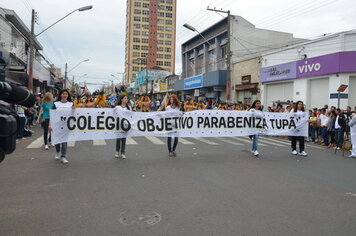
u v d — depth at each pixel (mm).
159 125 8578
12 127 3152
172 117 8734
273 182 6031
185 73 45531
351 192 5484
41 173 6348
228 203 4707
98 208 4391
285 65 21516
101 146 10047
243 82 27219
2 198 4789
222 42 34344
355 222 4066
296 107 9773
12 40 26594
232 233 3625
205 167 7246
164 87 50438
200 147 10531
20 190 5199
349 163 8484
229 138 13938
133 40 122312
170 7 125000
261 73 24453
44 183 5629
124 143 8156
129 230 3662
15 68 19281
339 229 3822
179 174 6488
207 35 37625
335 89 17531
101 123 7996
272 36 32094
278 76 22281
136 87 81062
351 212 4445
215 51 35531
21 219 3963
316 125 14180
